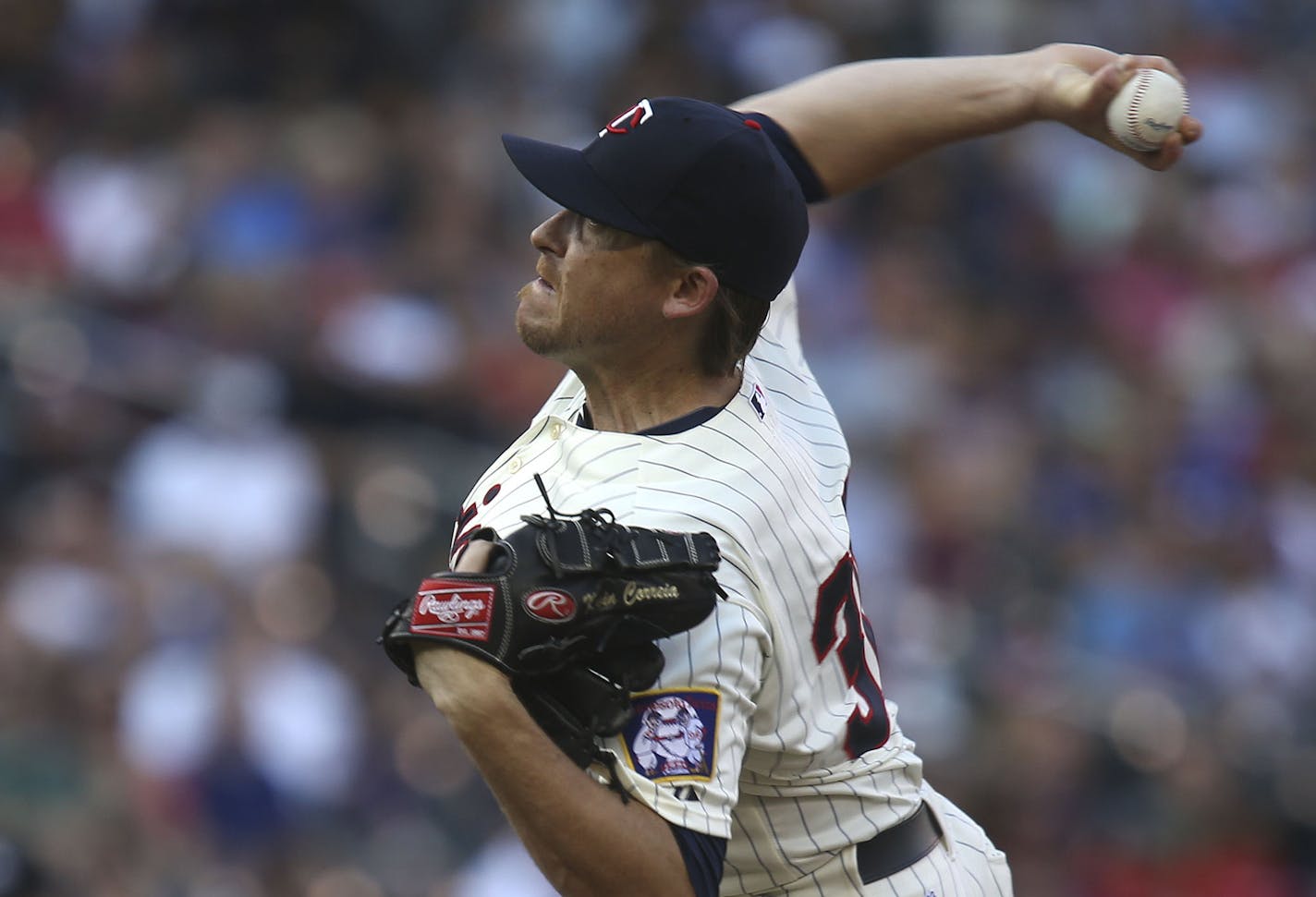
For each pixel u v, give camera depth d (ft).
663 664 21.47
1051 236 115.85
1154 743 80.89
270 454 79.41
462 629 20.75
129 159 97.71
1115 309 113.91
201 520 77.46
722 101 115.65
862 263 106.22
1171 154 26.68
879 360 97.91
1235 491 103.40
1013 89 28.30
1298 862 82.28
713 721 21.65
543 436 24.39
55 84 102.83
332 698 73.36
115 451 80.33
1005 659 80.84
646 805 21.18
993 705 78.54
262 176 95.25
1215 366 112.47
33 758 66.90
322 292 88.38
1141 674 83.92
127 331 82.79
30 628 71.82
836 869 24.57
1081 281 114.21
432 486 81.46
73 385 80.64
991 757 76.43
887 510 88.02
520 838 21.45
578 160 23.56
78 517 76.23
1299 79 140.26
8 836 64.18
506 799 20.98
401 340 86.94
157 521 77.41
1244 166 130.93
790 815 24.25
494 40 112.98
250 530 77.36
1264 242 125.18
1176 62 136.46
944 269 109.50
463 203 98.58
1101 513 96.22
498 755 20.72
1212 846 80.02
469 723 20.71
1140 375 109.91
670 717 21.48
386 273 92.38
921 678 77.97
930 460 92.84
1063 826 76.23
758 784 23.85
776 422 25.44
